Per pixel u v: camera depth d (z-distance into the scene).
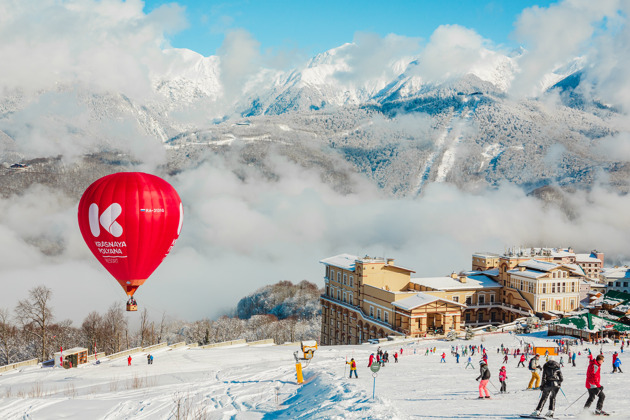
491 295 128.62
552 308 119.94
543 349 75.06
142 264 59.03
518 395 39.59
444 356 74.12
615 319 100.00
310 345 64.94
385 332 115.25
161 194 58.72
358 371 61.41
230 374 65.50
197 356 90.81
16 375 78.44
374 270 125.88
